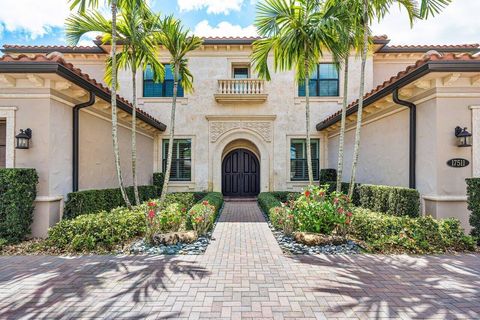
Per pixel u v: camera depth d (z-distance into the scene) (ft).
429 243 18.31
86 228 18.60
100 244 18.39
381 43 43.04
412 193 21.09
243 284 13.32
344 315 10.66
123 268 15.29
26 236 19.98
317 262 16.30
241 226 25.90
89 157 26.73
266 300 11.80
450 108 20.85
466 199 20.42
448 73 19.43
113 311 10.91
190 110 45.55
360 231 20.42
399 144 26.02
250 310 11.01
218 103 45.60
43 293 12.38
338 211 19.72
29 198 19.74
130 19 23.32
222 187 49.67
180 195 35.91
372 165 31.19
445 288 12.89
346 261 16.44
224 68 45.88
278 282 13.56
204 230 22.13
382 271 14.90
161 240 19.15
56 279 13.83
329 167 44.57
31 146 20.88
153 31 24.80
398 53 45.70
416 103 23.29
